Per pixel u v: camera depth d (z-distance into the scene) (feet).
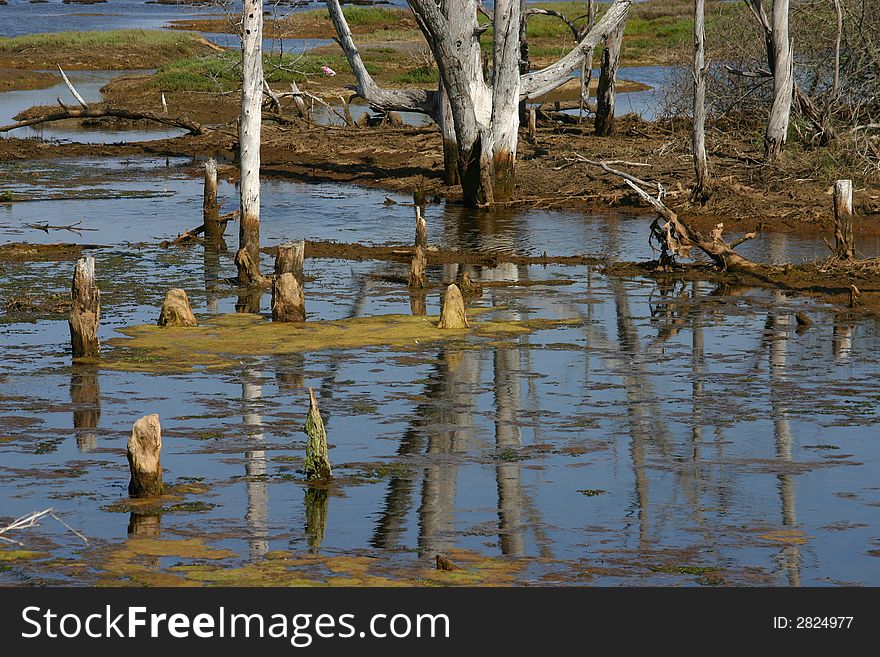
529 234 106.22
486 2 498.69
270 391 57.52
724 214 111.55
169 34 351.05
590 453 48.70
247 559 37.63
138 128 199.82
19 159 159.94
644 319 74.13
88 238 103.30
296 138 168.14
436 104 134.92
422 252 84.64
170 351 64.85
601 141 154.20
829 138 125.90
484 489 44.32
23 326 70.85
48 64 300.40
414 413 54.13
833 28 140.46
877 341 68.23
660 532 40.19
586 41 125.08
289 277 72.13
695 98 111.75
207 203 102.78
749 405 55.67
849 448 49.42
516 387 58.59
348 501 42.86
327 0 130.41
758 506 42.70
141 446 42.98
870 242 99.55
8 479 44.78
